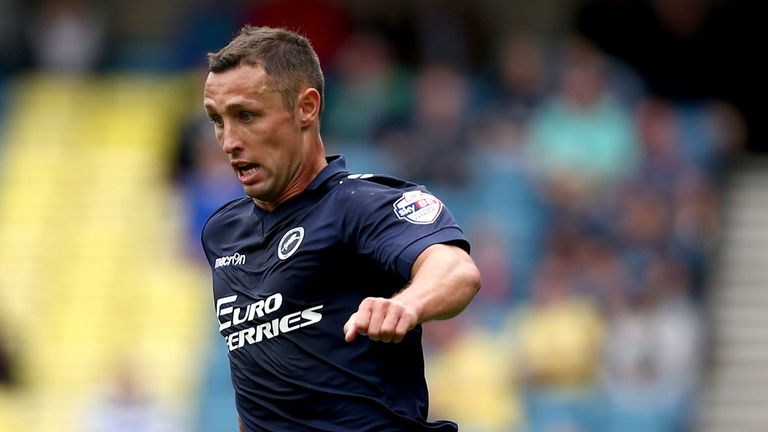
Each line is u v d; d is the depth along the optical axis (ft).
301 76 45.98
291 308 45.29
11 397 147.02
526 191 151.94
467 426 131.64
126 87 183.93
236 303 46.83
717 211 156.56
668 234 143.74
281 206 46.44
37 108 181.78
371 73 163.53
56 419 143.33
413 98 161.89
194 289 156.46
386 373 45.19
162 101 181.68
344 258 45.06
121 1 191.93
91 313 157.17
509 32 188.75
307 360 45.01
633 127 153.79
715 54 163.32
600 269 139.13
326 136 161.99
